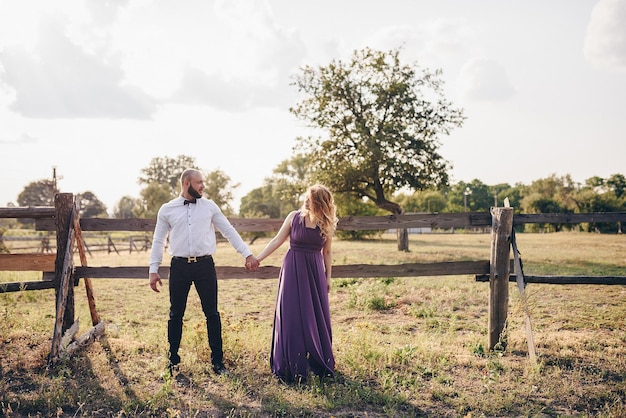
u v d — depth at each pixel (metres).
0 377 4.01
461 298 8.38
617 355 4.86
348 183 25.58
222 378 4.01
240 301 8.38
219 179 53.47
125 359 4.55
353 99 26.06
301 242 4.23
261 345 4.88
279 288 4.35
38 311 6.86
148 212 56.09
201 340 4.87
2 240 21.34
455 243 31.27
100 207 101.06
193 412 3.42
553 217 5.06
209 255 4.33
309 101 27.09
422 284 9.99
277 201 83.31
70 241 4.82
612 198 62.25
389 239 38.69
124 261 17.23
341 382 4.05
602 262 15.41
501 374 4.30
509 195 112.31
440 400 3.73
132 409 3.46
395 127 25.12
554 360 4.62
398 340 5.35
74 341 4.82
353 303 7.77
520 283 4.90
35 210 4.84
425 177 24.89
